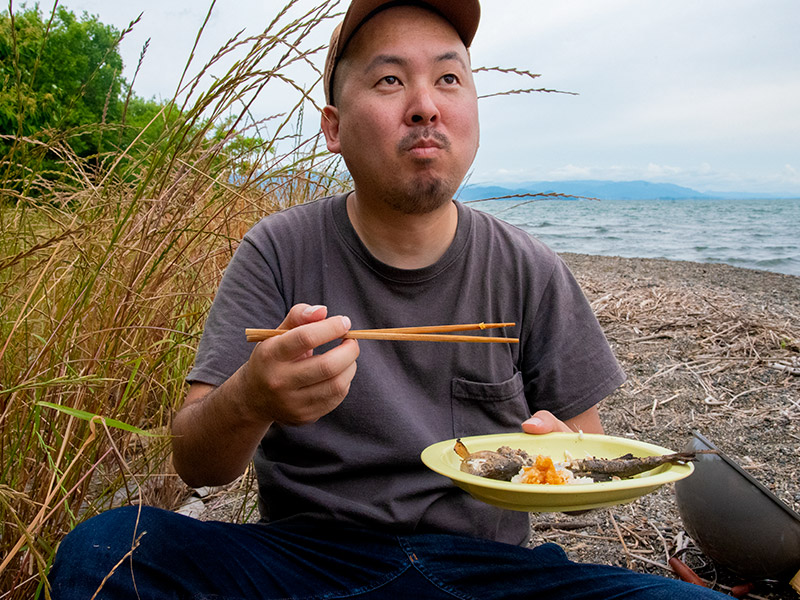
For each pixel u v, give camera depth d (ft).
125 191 7.83
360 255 5.58
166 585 4.28
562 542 8.63
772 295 23.66
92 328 6.66
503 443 5.29
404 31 5.04
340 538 5.04
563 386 5.90
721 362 15.39
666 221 127.24
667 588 4.27
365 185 5.20
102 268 6.52
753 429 11.53
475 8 5.24
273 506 5.46
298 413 4.05
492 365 5.62
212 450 4.65
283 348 3.77
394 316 5.52
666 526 8.89
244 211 8.50
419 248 5.60
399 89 4.98
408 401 5.40
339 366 3.87
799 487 9.17
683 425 12.23
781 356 15.21
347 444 5.21
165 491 8.96
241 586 4.47
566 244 70.13
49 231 8.01
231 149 8.63
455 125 5.02
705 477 7.25
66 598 4.00
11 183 7.12
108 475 7.55
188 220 7.24
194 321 8.20
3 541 5.59
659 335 17.95
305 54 6.07
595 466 4.90
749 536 6.87
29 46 9.07
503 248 5.93
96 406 6.15
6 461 5.90
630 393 14.19
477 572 4.72
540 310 5.95
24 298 6.57
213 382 5.11
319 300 5.61
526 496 4.04
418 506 5.09
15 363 6.37
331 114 6.10
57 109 8.00
